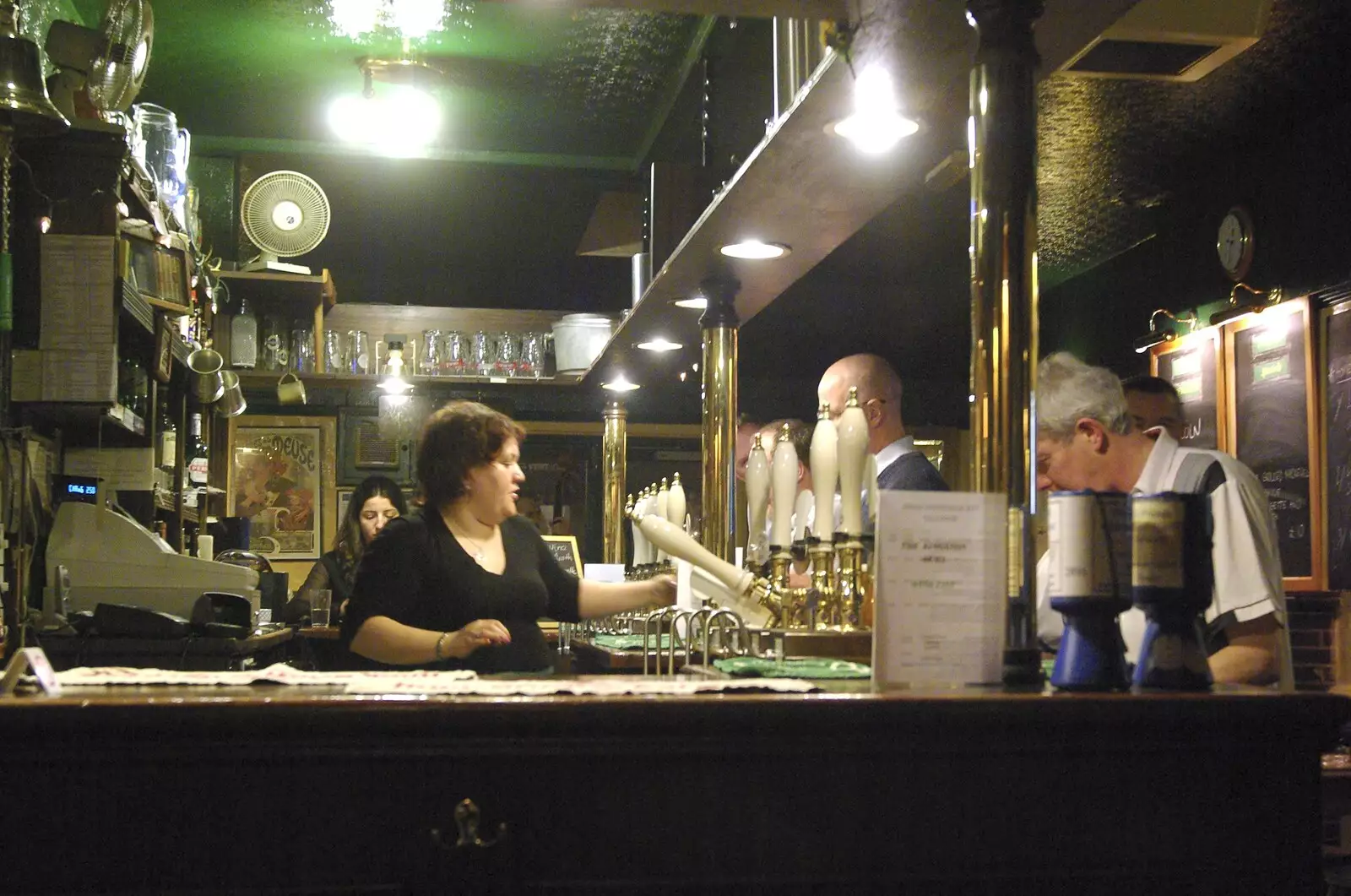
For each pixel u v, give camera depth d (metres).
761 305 4.44
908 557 1.69
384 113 6.61
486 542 2.81
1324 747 1.59
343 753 1.41
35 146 3.76
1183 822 1.54
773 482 2.69
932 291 5.53
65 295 3.73
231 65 6.25
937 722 1.48
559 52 6.02
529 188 7.80
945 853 1.49
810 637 2.30
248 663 4.16
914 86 2.51
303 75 6.39
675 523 3.53
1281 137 4.74
